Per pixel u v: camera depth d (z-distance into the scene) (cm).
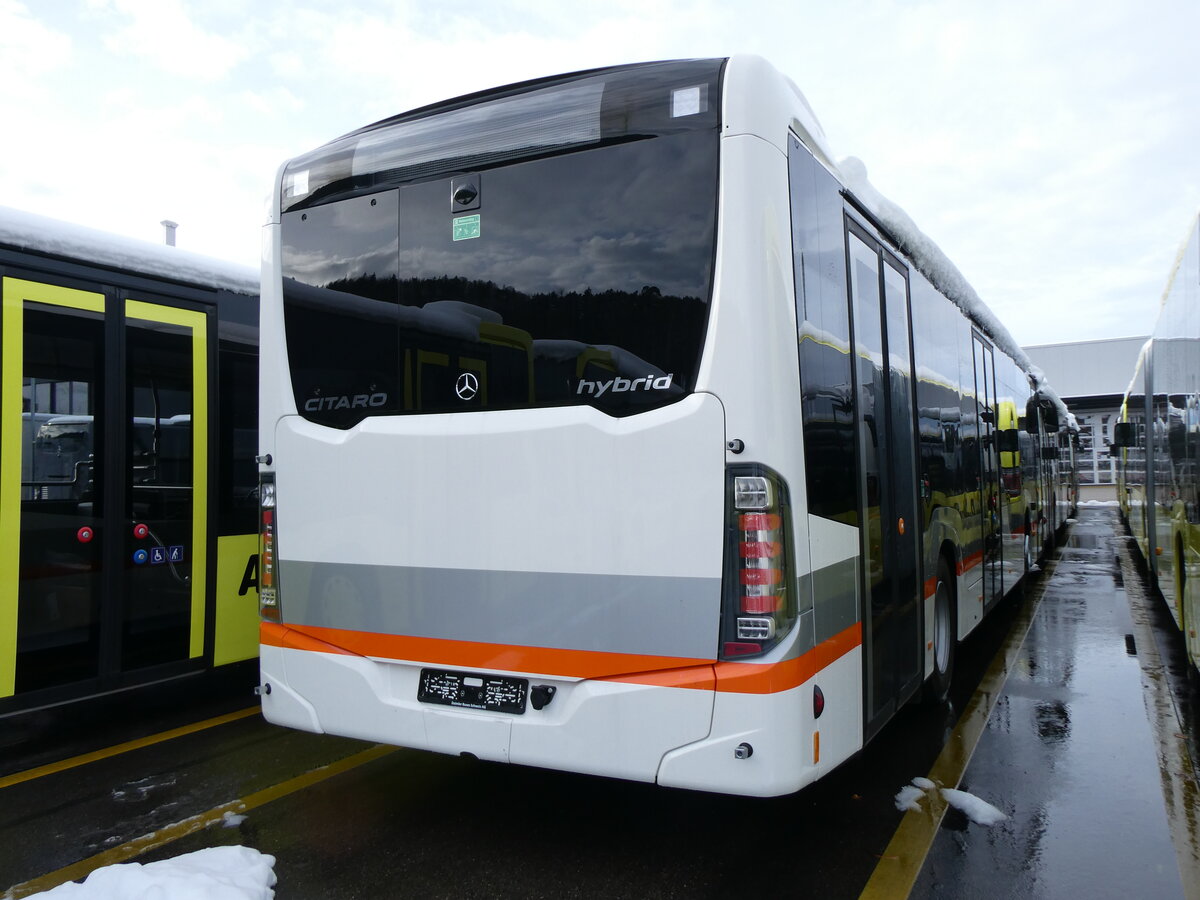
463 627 332
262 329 393
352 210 371
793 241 310
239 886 304
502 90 345
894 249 458
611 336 310
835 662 324
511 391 329
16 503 443
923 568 484
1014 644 769
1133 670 668
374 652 353
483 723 324
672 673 294
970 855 349
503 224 334
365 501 357
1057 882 327
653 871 333
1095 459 4200
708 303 294
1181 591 668
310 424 376
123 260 496
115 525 489
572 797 409
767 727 282
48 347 460
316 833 368
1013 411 938
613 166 314
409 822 380
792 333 301
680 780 291
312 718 366
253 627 564
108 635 483
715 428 289
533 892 316
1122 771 446
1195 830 375
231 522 553
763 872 332
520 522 321
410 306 354
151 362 512
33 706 448
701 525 290
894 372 442
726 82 300
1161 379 845
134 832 371
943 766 452
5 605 437
